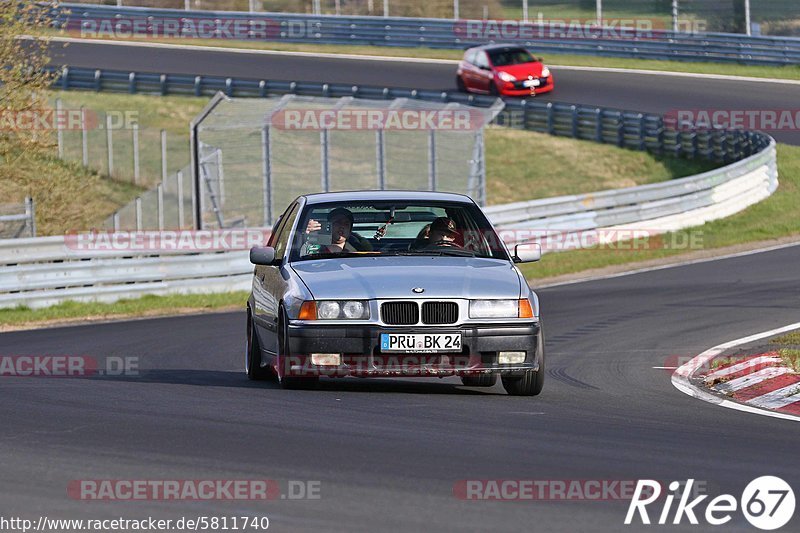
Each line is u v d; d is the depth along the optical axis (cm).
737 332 4744
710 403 3122
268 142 9062
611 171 12669
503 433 2525
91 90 15262
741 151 11688
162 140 10212
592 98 14112
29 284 6175
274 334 3188
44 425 2586
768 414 2922
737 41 15212
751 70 14988
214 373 3784
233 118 9075
